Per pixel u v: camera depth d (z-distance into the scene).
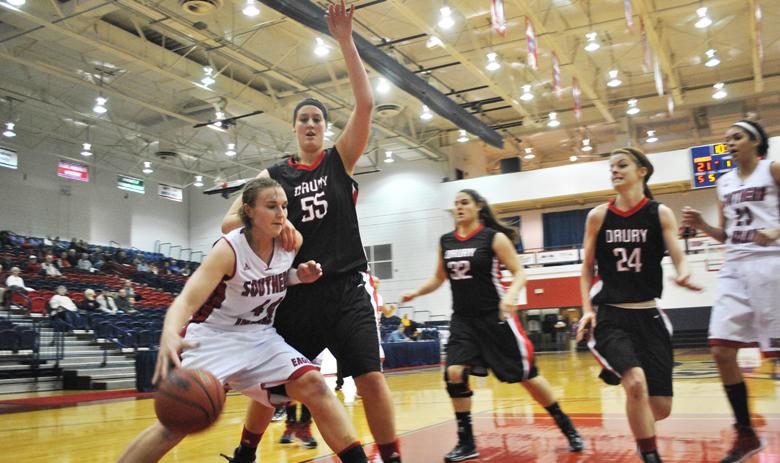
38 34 16.17
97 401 10.57
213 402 2.19
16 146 23.27
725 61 20.98
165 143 23.94
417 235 26.41
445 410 6.95
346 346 2.89
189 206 30.62
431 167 26.61
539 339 24.80
